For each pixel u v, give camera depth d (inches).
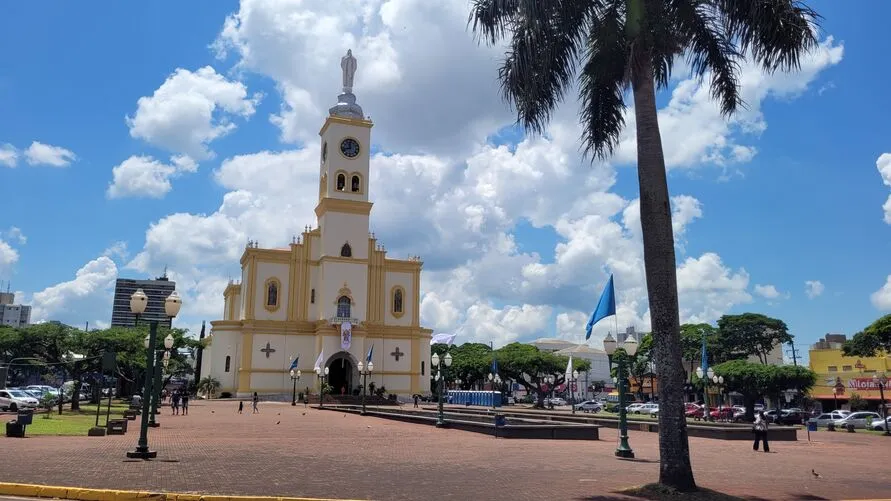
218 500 498.6
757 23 601.0
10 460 696.4
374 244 3253.0
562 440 1214.9
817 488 646.5
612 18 658.8
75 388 1921.8
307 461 759.7
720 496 553.9
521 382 3875.5
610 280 970.1
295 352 3031.5
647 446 1125.7
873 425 2025.1
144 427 756.0
